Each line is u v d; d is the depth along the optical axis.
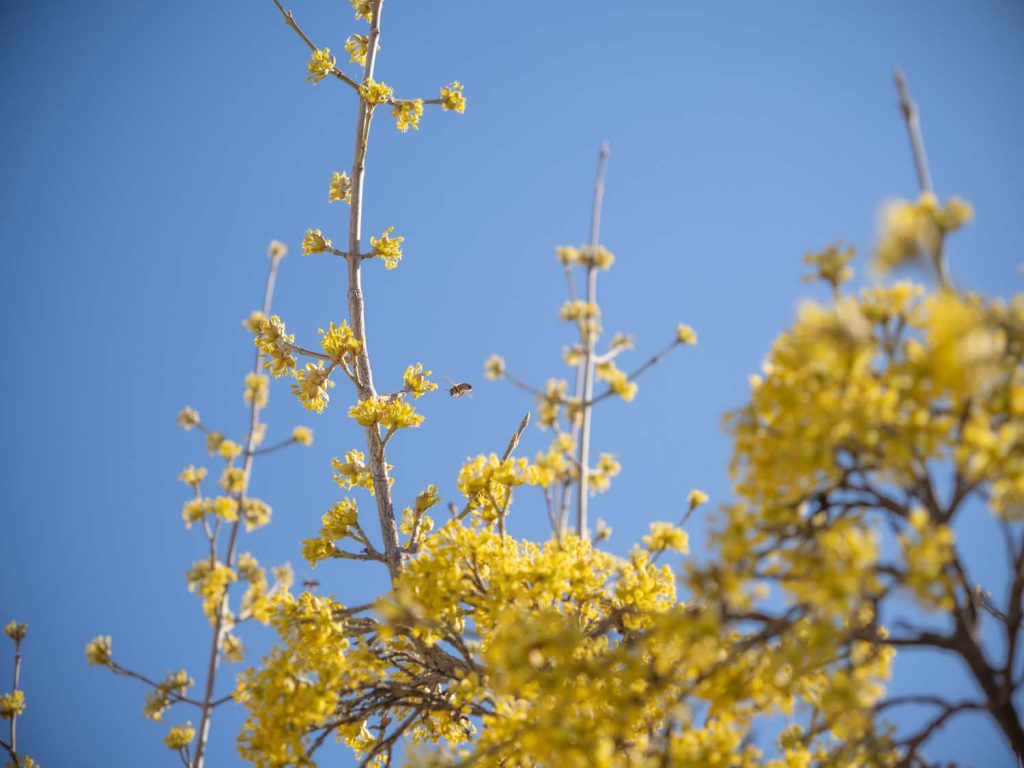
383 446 6.21
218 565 4.00
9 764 5.31
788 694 3.90
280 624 4.79
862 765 3.84
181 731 4.14
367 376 6.41
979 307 3.23
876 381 3.39
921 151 3.32
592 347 4.01
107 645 4.09
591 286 4.02
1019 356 3.29
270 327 6.25
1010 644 3.41
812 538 3.59
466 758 4.05
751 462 3.58
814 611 3.52
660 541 4.54
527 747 3.71
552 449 4.08
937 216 3.14
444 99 6.84
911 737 3.68
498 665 4.07
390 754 5.40
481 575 4.77
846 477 3.62
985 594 4.49
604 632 4.41
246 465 4.12
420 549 5.92
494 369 3.98
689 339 4.09
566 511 4.14
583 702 3.85
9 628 5.59
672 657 3.92
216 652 3.98
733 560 3.37
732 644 3.94
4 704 5.34
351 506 5.93
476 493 5.20
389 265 6.63
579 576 4.39
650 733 4.42
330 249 6.55
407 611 4.39
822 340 3.29
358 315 6.45
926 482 3.54
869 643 3.88
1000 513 3.17
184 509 4.07
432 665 5.42
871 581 3.19
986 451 3.03
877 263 3.18
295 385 6.28
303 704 4.24
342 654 4.71
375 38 6.95
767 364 3.61
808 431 3.27
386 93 6.72
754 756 3.99
